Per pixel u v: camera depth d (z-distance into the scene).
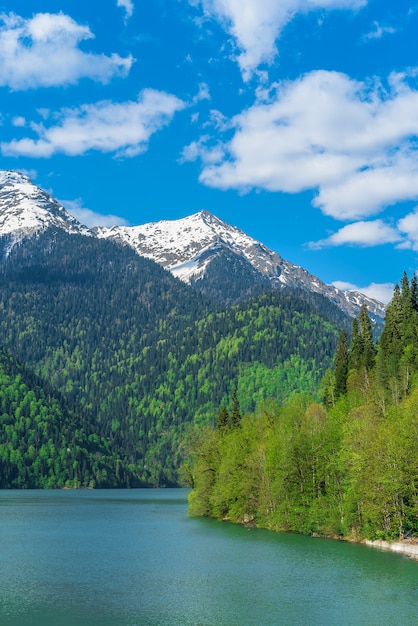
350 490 109.88
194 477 176.25
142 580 81.94
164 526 149.12
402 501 102.00
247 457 145.62
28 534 135.25
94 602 70.50
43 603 70.31
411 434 99.19
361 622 61.12
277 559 95.12
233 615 64.44
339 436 121.25
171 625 61.50
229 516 159.62
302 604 67.88
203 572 86.56
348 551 100.25
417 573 81.56
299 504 125.19
